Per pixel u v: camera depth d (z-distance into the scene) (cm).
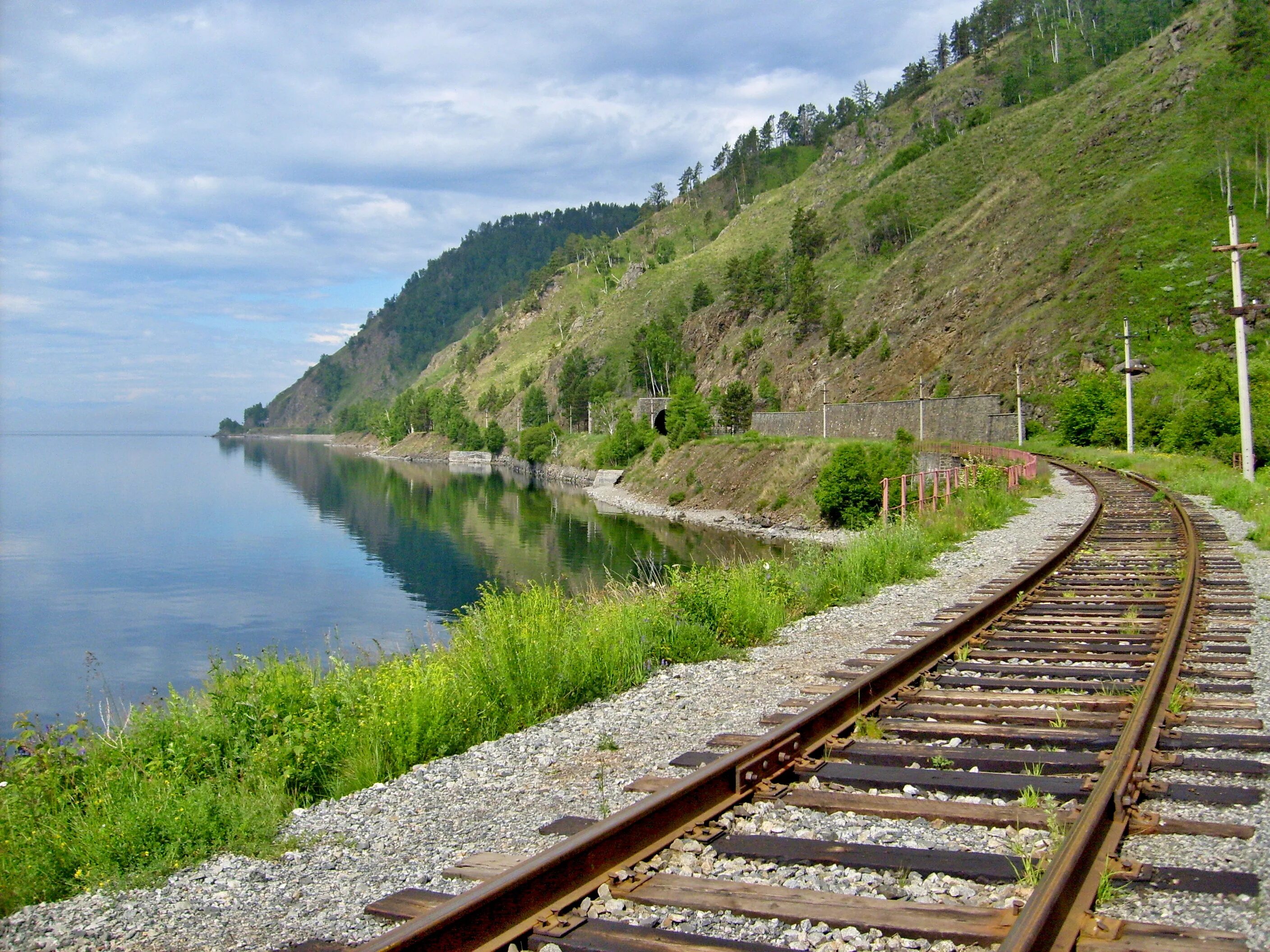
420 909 425
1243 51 10725
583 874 422
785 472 6794
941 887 405
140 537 7444
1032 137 16750
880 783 548
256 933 431
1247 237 7800
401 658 1028
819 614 1270
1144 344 7081
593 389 18900
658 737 716
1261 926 353
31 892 554
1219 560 1466
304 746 753
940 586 1435
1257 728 628
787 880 422
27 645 3809
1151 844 443
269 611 4391
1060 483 3541
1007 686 788
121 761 805
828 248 18212
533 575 4912
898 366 10531
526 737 759
